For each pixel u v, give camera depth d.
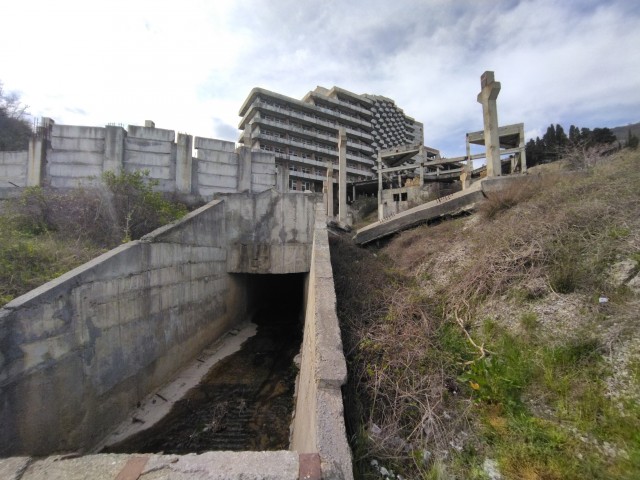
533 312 3.96
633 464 2.18
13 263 5.40
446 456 2.80
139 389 6.76
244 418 6.59
